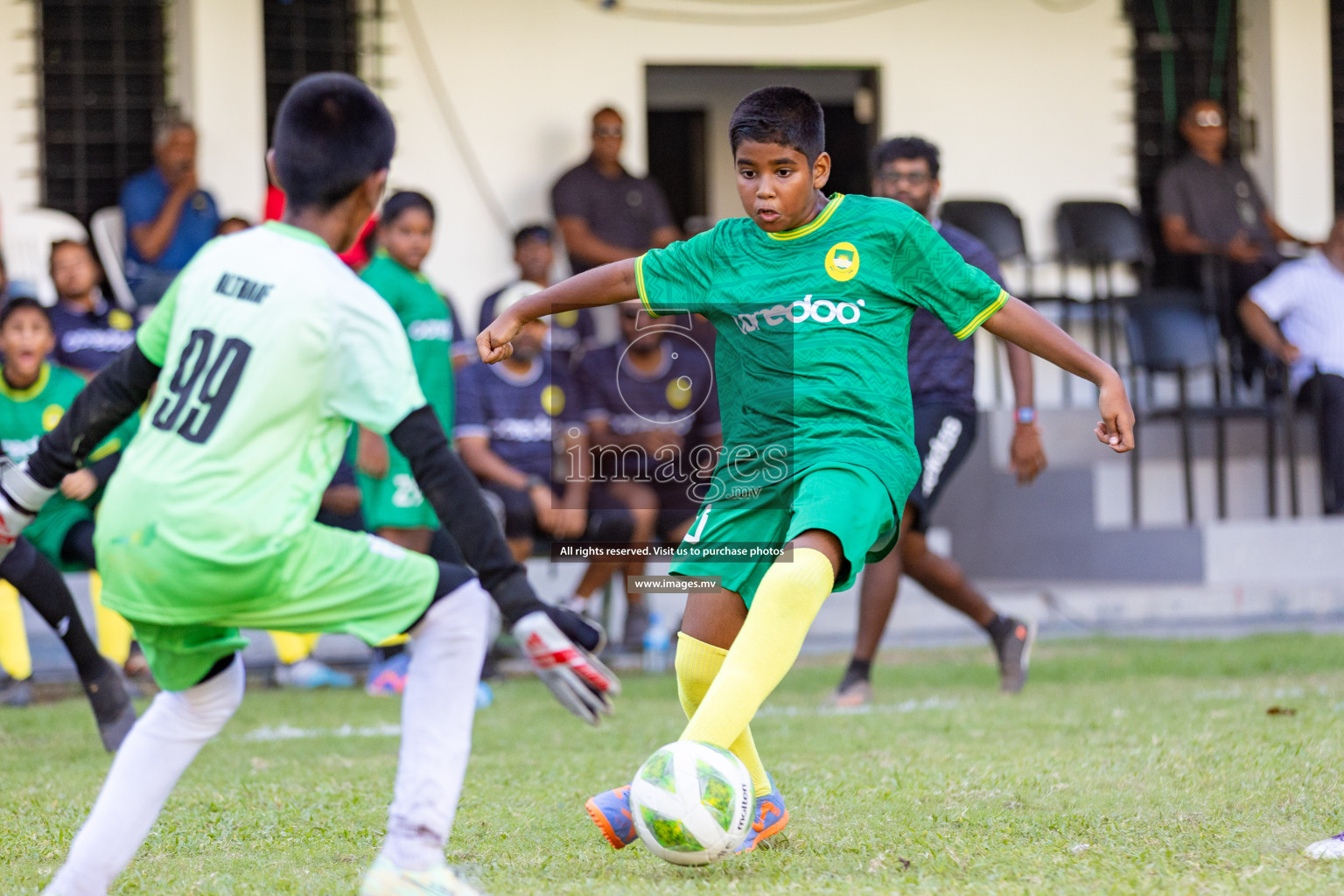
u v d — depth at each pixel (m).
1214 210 38.19
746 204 11.66
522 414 26.19
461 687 9.13
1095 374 11.32
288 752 17.66
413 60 37.00
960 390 21.41
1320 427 34.16
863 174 42.94
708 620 11.55
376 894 8.87
